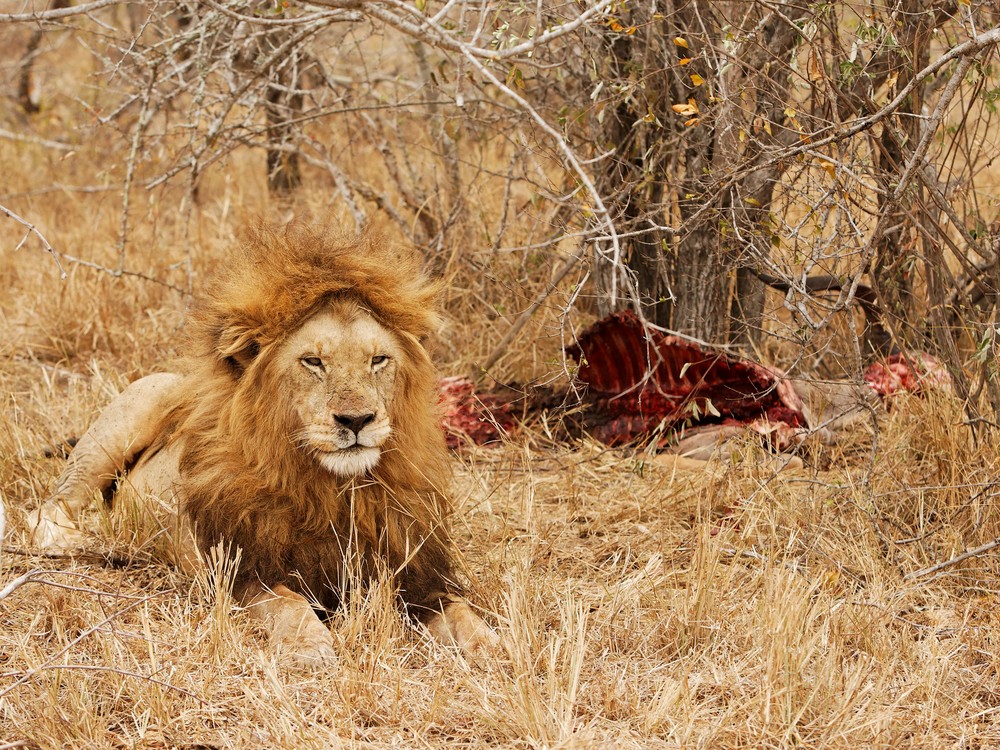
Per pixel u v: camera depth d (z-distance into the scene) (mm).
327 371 7902
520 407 12250
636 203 11375
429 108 14703
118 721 6836
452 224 14234
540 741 6574
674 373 11828
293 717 6715
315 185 18062
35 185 19922
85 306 14789
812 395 11930
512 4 9781
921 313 11859
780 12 9734
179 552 8867
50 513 9727
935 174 10672
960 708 7258
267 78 12992
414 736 6703
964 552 9164
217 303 8289
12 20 8125
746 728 6762
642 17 11188
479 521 10188
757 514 9648
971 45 8016
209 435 8359
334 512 8242
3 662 7508
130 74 15195
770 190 11133
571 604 7789
